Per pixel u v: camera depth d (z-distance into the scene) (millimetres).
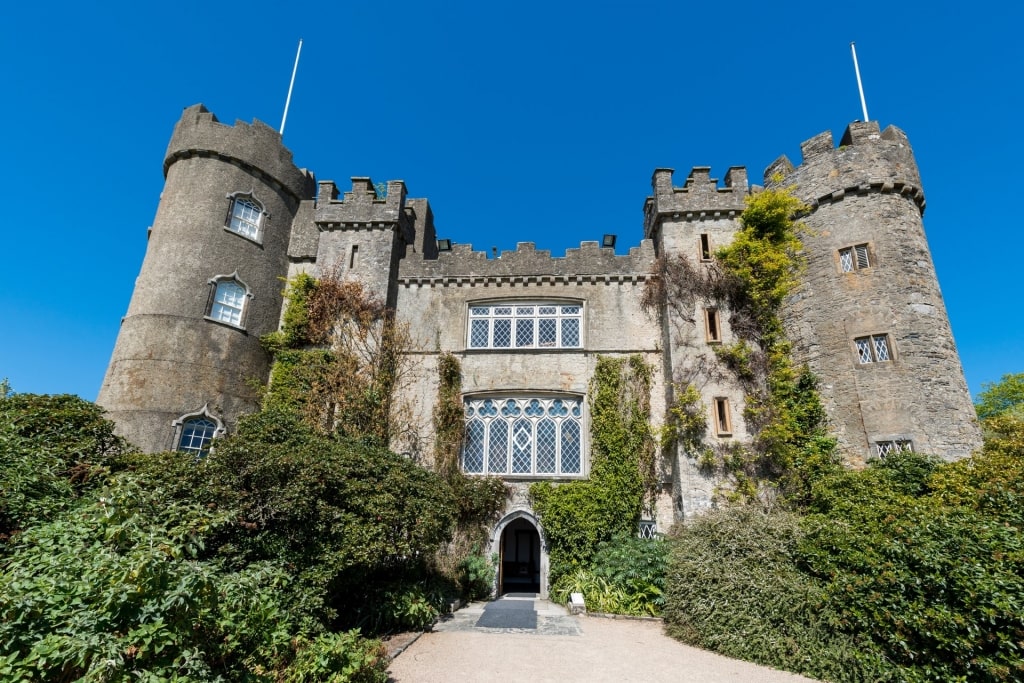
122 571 5047
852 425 14844
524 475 16344
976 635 7094
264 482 9125
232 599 5984
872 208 16125
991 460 10781
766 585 9711
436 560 13875
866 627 8305
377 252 18875
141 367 15695
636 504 15508
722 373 16156
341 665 6715
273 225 19406
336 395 16672
